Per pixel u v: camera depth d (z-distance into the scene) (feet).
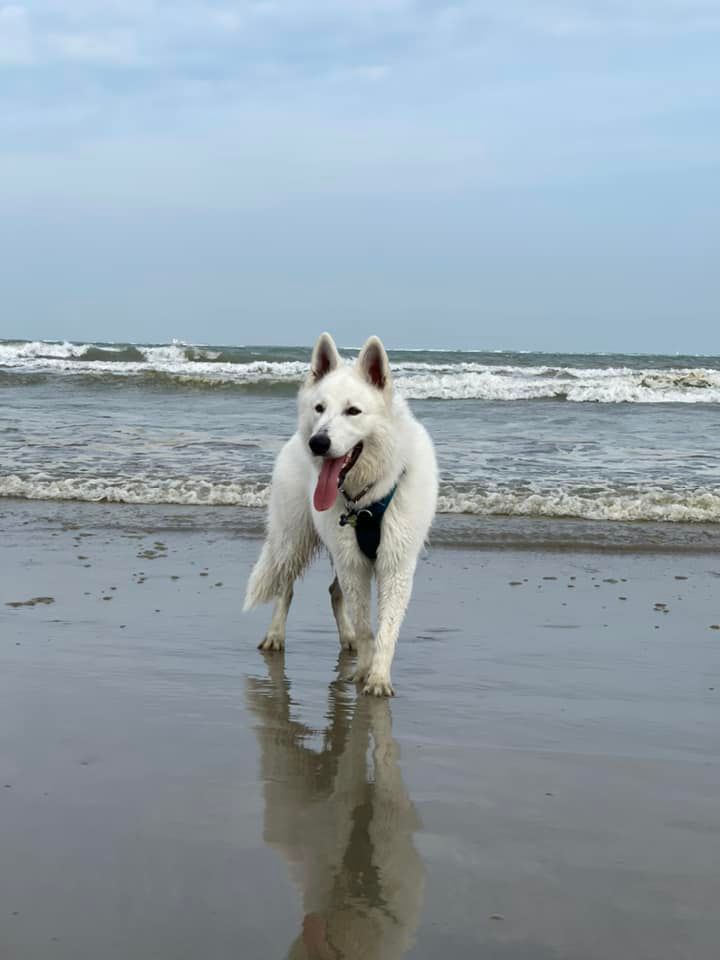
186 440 22.56
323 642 9.53
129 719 6.93
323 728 6.98
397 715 7.30
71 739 6.52
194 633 9.37
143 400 32.17
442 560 12.76
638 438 24.13
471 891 4.90
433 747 6.65
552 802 5.82
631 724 7.09
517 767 6.31
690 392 35.88
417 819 5.58
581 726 7.05
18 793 5.72
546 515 15.61
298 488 9.20
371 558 8.48
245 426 25.30
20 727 6.69
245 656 8.86
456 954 4.35
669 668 8.40
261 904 4.75
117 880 4.89
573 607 10.51
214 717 7.07
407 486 8.36
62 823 5.39
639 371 45.37
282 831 5.39
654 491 16.62
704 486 17.24
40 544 13.14
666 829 5.50
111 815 5.49
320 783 6.01
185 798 5.74
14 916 4.56
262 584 9.39
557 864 5.13
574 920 4.66
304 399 8.67
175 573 11.73
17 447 21.15
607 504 15.78
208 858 5.11
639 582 11.68
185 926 4.51
